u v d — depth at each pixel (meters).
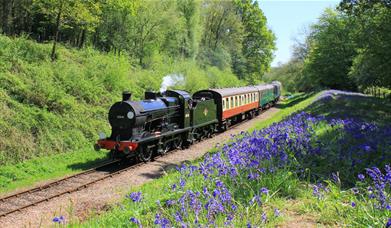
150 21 35.56
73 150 16.84
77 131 17.80
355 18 26.86
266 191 6.84
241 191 7.74
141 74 29.47
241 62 60.59
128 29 34.88
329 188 7.99
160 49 40.22
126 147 14.43
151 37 36.47
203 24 56.78
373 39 23.67
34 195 11.31
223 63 53.78
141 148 15.33
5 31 27.11
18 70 18.86
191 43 45.47
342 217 6.49
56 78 20.03
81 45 31.78
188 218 6.39
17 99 16.98
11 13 28.42
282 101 58.75
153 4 35.97
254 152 9.56
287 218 6.62
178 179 9.48
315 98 37.66
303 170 8.99
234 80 49.03
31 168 13.83
